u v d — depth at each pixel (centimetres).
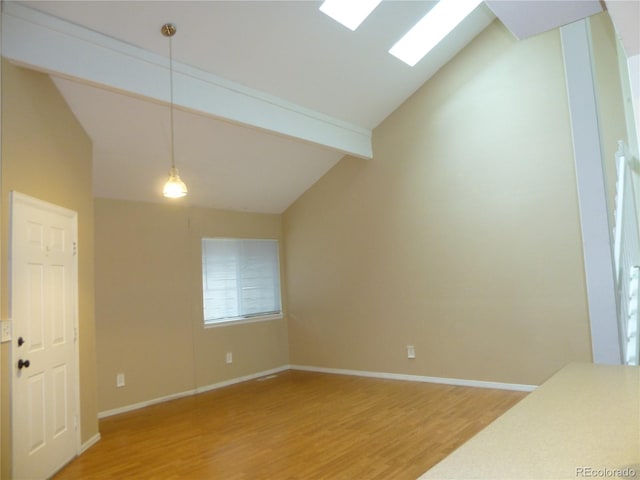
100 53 332
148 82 358
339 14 390
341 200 612
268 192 617
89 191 402
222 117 410
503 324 473
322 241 634
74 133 378
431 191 529
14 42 293
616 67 424
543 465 100
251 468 314
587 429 120
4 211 283
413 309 539
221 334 588
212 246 595
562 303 439
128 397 486
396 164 559
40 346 311
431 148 530
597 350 309
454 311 507
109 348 477
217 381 575
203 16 345
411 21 429
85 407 370
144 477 308
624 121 418
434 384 512
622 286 322
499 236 479
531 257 458
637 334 339
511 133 475
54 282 335
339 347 612
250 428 402
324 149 568
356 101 515
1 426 268
